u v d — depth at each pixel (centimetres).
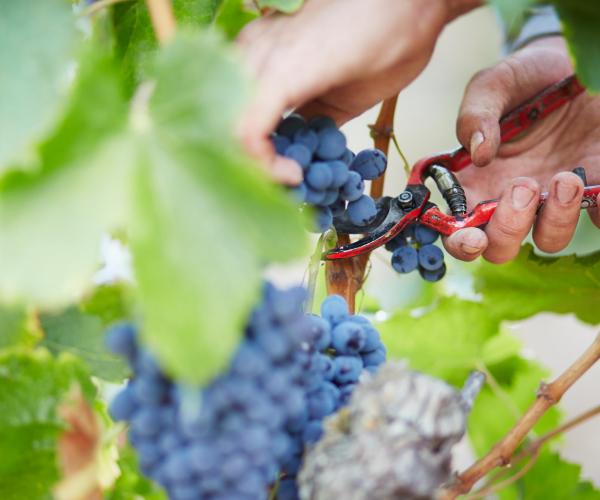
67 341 61
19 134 48
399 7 59
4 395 58
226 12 69
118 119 47
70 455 52
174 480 51
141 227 46
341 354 58
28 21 50
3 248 45
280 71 57
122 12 65
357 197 62
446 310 76
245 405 50
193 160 47
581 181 70
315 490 52
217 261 46
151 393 50
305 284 69
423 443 51
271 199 45
